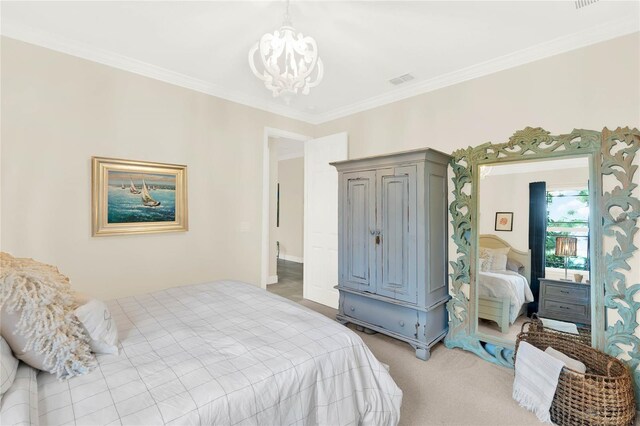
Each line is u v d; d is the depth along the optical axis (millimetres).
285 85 1821
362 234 2959
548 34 2242
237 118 3486
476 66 2711
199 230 3193
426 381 2217
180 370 1170
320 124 4203
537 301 2412
